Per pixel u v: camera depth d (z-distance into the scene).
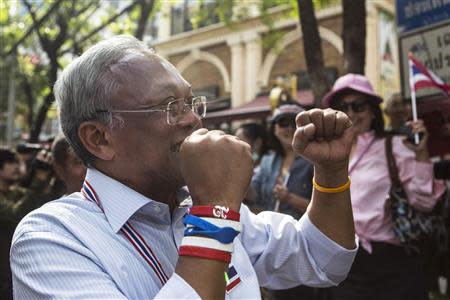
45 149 3.25
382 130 2.78
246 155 0.99
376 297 2.58
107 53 1.12
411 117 3.48
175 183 1.15
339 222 1.31
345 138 1.25
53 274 0.95
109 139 1.12
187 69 15.33
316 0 6.75
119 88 1.09
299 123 1.25
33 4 8.55
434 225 2.58
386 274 2.56
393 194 2.55
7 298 2.36
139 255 1.06
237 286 1.19
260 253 1.36
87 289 0.93
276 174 3.25
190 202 1.24
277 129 3.21
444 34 3.11
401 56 3.42
